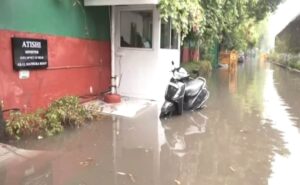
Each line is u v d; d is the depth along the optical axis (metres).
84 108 6.62
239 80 16.47
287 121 7.28
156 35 8.54
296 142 5.72
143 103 8.42
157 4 7.69
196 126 6.70
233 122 7.11
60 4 6.92
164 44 9.12
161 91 8.96
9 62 5.74
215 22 12.84
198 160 4.78
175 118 7.34
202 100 8.34
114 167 4.43
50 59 6.72
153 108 8.02
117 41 8.97
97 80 8.46
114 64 8.94
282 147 5.44
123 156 4.85
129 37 8.85
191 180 4.09
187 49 17.33
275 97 10.79
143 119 7.05
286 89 13.05
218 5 12.77
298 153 5.14
